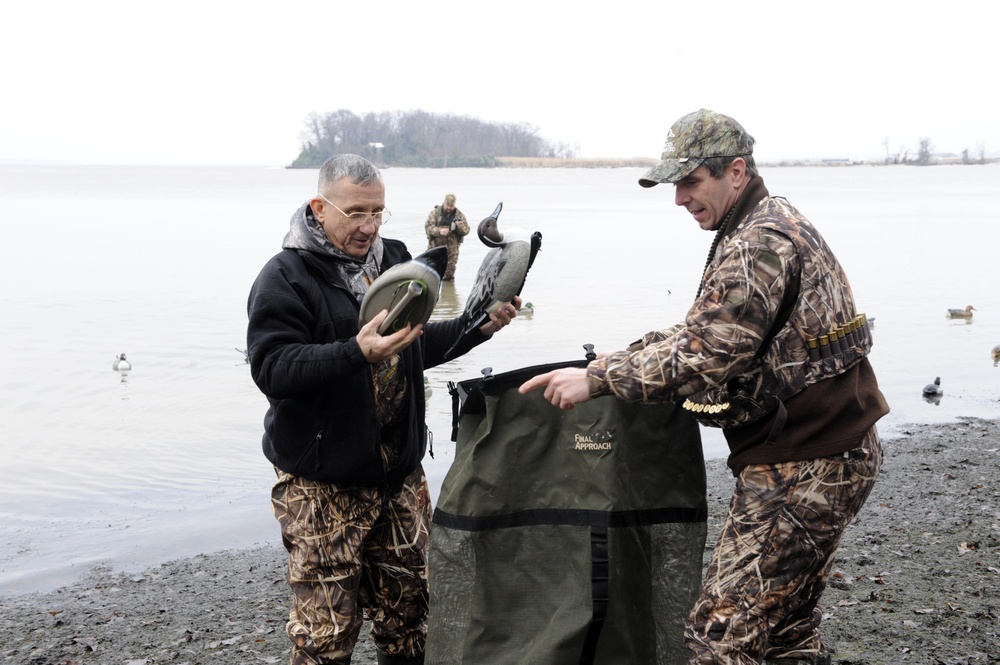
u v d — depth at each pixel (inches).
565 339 537.0
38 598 221.9
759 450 124.1
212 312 669.3
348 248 141.6
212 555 250.2
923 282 828.6
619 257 1050.1
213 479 315.3
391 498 147.6
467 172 7667.3
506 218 1801.2
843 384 122.5
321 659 139.7
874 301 714.8
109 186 4963.1
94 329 600.7
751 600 122.5
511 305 151.8
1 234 1475.1
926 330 589.9
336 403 137.6
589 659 131.4
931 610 187.5
